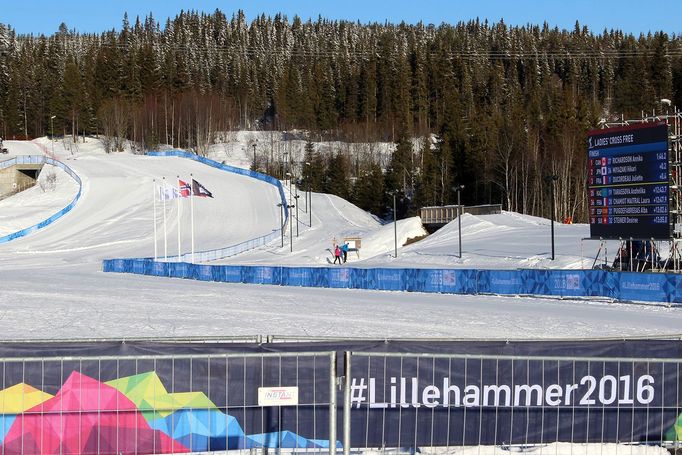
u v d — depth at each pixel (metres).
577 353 10.92
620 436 10.94
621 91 141.50
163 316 27.06
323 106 155.75
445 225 66.31
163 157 114.25
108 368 10.16
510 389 10.74
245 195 90.19
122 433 10.17
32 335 22.39
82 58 181.88
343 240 64.81
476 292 35.94
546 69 171.75
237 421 10.33
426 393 10.61
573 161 91.31
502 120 112.94
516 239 56.28
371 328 24.03
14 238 75.38
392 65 169.25
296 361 10.38
